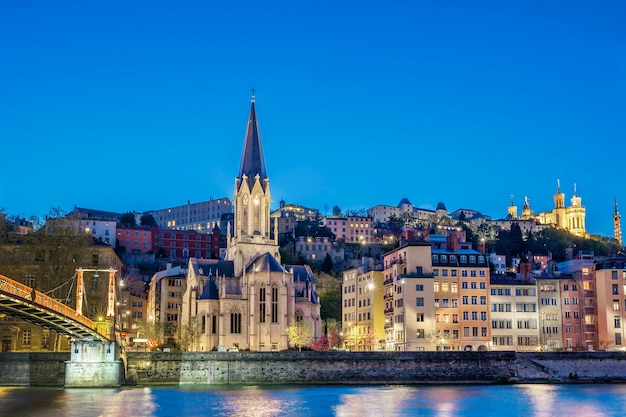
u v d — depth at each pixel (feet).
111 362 437.17
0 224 563.07
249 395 396.37
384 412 330.54
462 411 336.70
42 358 453.99
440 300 620.49
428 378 490.49
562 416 322.34
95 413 314.76
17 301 324.60
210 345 630.33
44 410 323.57
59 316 361.51
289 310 646.74
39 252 562.66
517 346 634.84
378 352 488.44
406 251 625.00
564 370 509.76
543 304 650.02
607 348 636.48
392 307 640.17
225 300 634.84
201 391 417.69
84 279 545.85
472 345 618.44
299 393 410.52
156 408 334.44
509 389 447.42
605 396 403.13
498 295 640.99
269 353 476.13
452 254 636.48
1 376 452.35
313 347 631.97
